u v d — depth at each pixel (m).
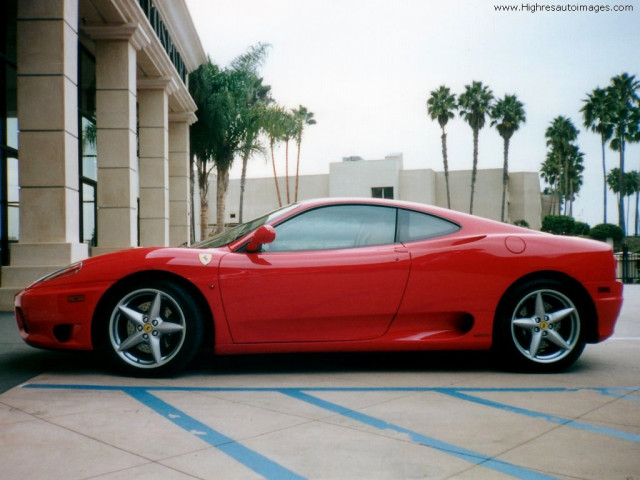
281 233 4.27
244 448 2.63
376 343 4.18
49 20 8.40
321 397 3.56
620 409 3.30
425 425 2.99
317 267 4.12
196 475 2.31
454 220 4.43
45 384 3.87
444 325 4.27
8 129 9.88
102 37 11.58
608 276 4.32
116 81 11.73
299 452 2.58
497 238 4.32
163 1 14.48
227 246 4.23
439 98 45.84
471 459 2.50
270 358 4.85
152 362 4.04
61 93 8.43
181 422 3.02
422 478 2.29
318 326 4.14
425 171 41.22
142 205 15.02
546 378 4.13
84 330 4.02
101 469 2.37
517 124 44.59
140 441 2.71
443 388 3.82
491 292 4.22
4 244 9.66
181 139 18.83
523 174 42.94
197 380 4.02
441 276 4.20
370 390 3.75
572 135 59.19
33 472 2.33
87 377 4.08
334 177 41.56
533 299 4.29
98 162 11.74
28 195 8.41
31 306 4.04
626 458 2.52
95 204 14.47
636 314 8.34
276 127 22.02
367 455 2.54
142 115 14.98
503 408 3.32
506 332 4.22
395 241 4.30
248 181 42.50
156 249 4.18
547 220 44.31
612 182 82.06
